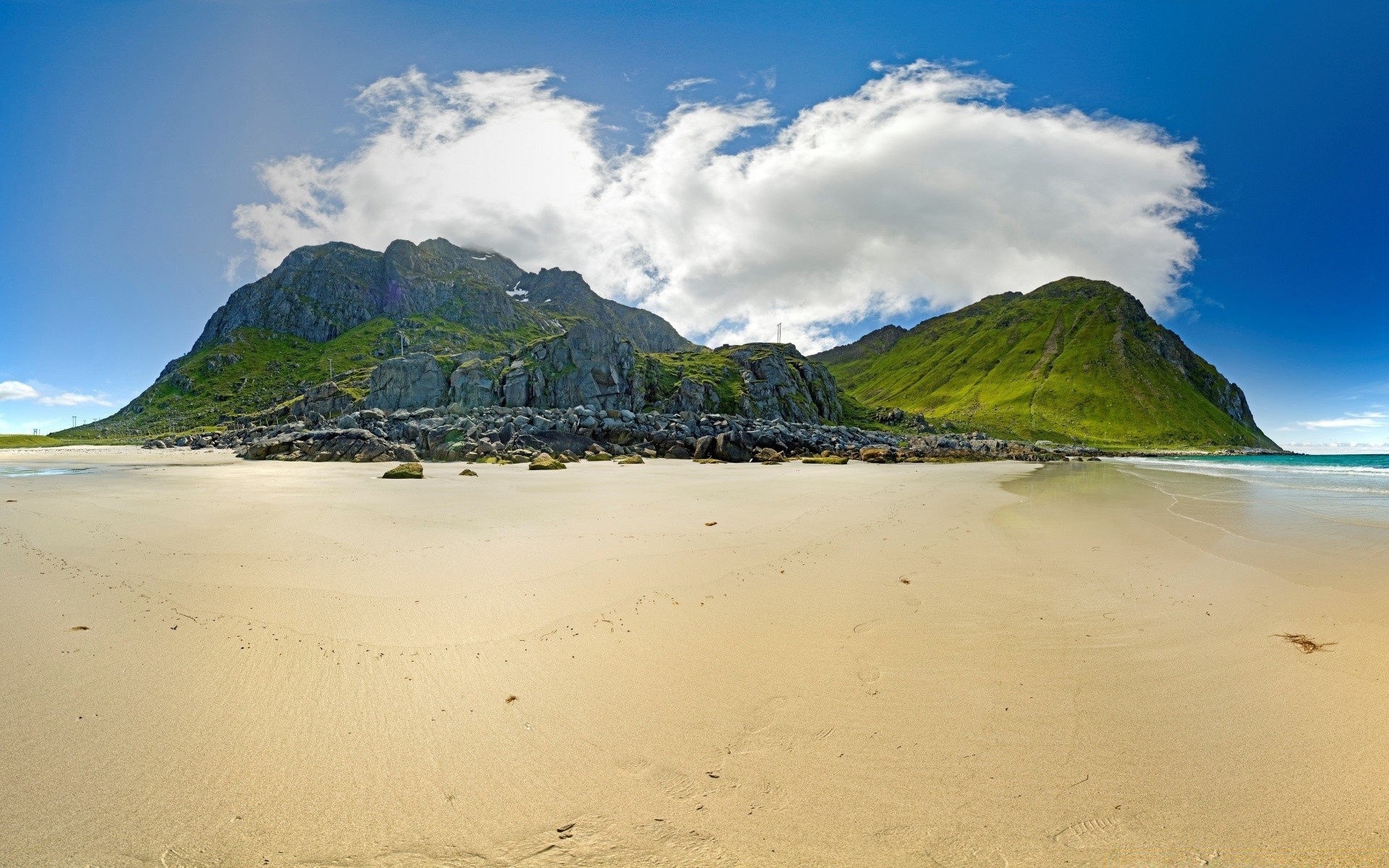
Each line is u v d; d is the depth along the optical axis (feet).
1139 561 46.70
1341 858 14.98
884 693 23.66
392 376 358.02
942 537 55.83
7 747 19.06
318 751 19.21
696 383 411.13
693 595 35.78
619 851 15.37
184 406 647.97
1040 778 18.31
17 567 40.73
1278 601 35.81
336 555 44.91
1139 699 23.31
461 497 83.71
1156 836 15.93
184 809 16.49
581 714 21.70
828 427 373.81
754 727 20.99
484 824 16.20
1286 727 21.06
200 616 31.22
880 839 15.87
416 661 26.00
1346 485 123.44
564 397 351.46
